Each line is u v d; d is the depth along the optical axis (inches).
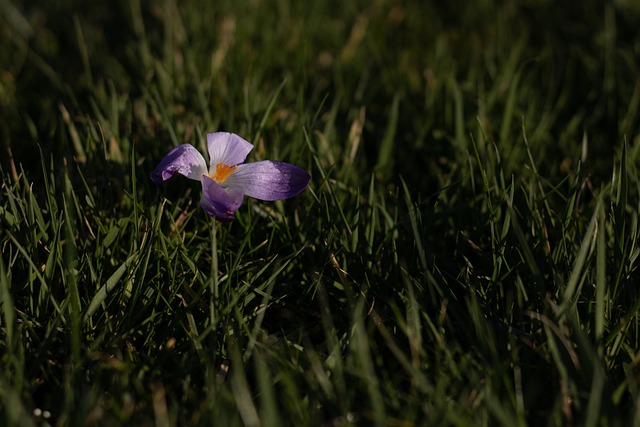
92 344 21.6
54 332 21.3
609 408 20.1
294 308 23.7
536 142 28.0
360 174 27.6
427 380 20.8
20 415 19.7
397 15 39.1
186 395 20.9
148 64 32.5
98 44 36.5
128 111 28.5
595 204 24.8
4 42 36.2
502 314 23.2
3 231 23.8
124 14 41.3
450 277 23.8
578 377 20.9
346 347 22.0
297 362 21.4
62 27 39.8
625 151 22.7
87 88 31.9
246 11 38.0
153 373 21.3
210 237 24.5
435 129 30.1
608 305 22.3
